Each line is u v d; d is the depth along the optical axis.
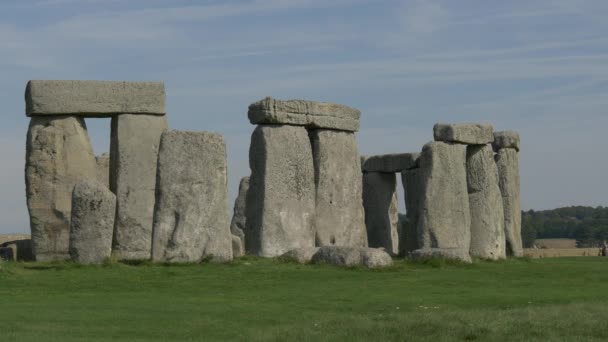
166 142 24.91
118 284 20.53
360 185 32.38
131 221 29.89
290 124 30.31
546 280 23.52
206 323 15.97
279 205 29.59
